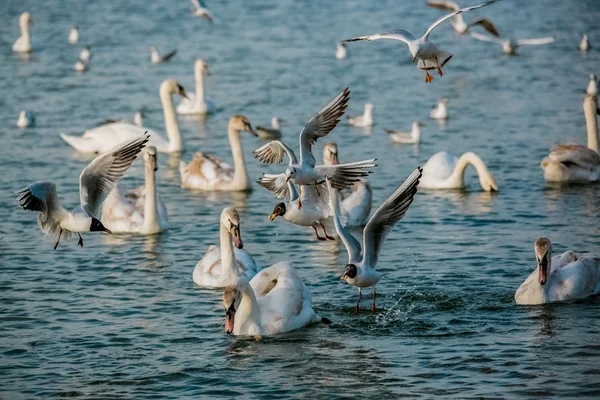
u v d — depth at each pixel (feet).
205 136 125.29
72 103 142.72
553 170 96.37
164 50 185.06
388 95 145.38
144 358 56.65
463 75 160.15
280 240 80.74
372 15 216.13
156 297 66.80
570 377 52.31
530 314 62.03
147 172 82.84
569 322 60.39
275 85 152.15
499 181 98.37
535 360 54.70
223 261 68.85
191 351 57.62
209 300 66.08
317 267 73.51
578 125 121.80
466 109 135.03
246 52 180.24
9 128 127.13
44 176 101.65
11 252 76.84
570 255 66.85
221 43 190.08
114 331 60.64
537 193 93.35
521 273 69.97
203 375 54.13
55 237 52.75
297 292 61.72
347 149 115.44
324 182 65.46
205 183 99.66
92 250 77.97
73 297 66.74
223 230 68.44
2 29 216.54
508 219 84.43
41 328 61.21
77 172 103.71
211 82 156.25
